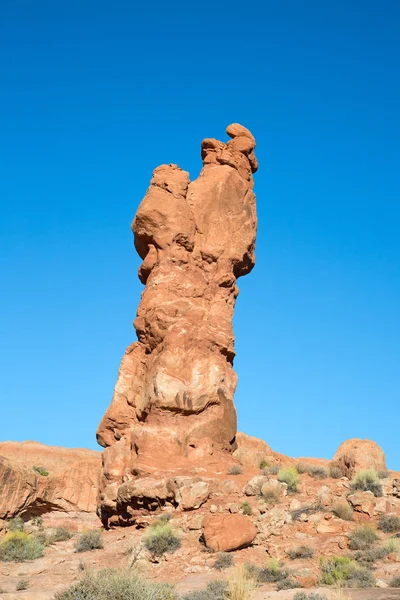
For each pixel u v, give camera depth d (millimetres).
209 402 32094
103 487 31688
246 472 30156
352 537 21000
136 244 37406
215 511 25406
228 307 36125
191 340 33375
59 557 24469
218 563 20219
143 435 30875
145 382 33281
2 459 45438
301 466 31828
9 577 21875
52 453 80625
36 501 48375
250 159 40406
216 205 37469
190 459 30312
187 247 35844
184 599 15570
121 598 13641
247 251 38062
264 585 17922
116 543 25422
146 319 34344
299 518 23281
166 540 23078
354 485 26047
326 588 16641
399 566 18375
